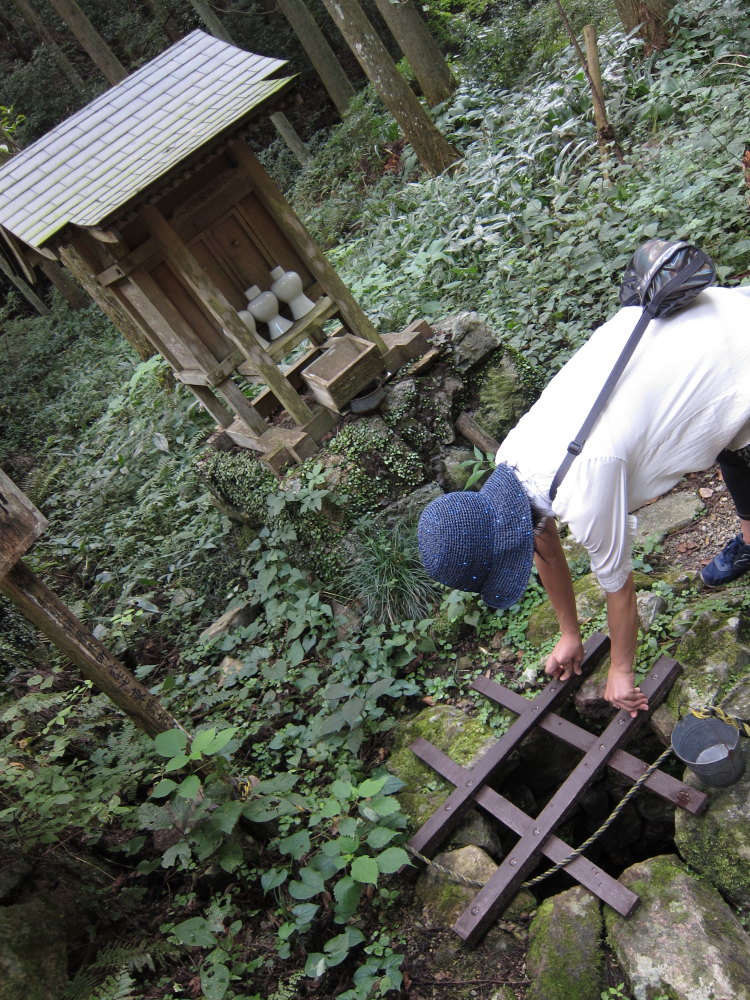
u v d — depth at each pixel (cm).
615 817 235
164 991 232
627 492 198
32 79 1458
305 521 359
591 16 845
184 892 260
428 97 938
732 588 274
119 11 1559
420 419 371
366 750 299
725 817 217
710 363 194
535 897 234
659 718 250
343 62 1422
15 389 1053
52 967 222
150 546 484
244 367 375
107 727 327
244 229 337
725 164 445
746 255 393
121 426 649
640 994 197
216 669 358
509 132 695
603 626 285
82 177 304
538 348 419
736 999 186
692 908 206
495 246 508
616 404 194
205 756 262
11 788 269
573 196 532
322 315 351
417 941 232
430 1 1038
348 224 848
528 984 213
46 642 407
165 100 317
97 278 342
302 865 254
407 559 344
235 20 1403
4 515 228
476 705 295
